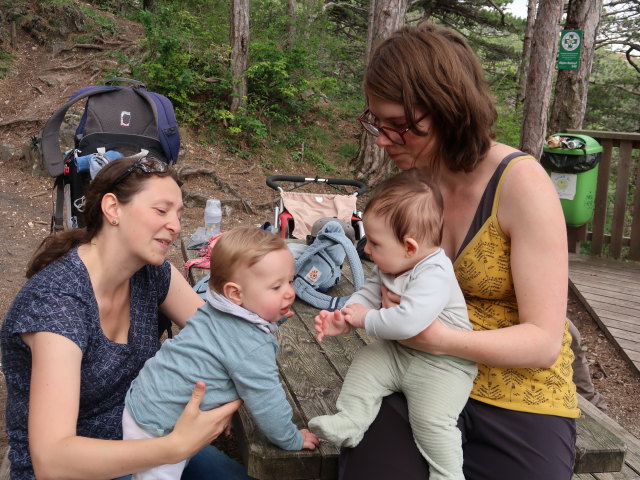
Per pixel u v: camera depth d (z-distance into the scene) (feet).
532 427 5.33
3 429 10.68
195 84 38.81
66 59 43.47
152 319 6.55
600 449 5.76
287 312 5.56
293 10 49.83
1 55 41.96
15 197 27.07
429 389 5.19
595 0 27.48
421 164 5.58
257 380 5.27
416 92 5.00
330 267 9.51
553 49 22.91
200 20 42.11
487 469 5.49
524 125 23.88
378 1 32.07
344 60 62.95
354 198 15.39
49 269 5.65
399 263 5.21
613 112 61.77
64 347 5.19
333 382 6.90
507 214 5.14
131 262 5.83
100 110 14.08
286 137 41.11
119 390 6.06
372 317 5.10
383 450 5.37
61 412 5.01
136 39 47.98
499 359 4.93
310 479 5.63
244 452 5.82
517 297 5.10
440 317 5.25
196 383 5.22
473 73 5.16
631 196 44.70
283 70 40.63
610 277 18.86
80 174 13.20
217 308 5.42
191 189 30.12
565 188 19.80
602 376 14.14
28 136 32.37
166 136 14.20
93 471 4.92
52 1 47.16
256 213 29.45
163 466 5.34
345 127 46.75
